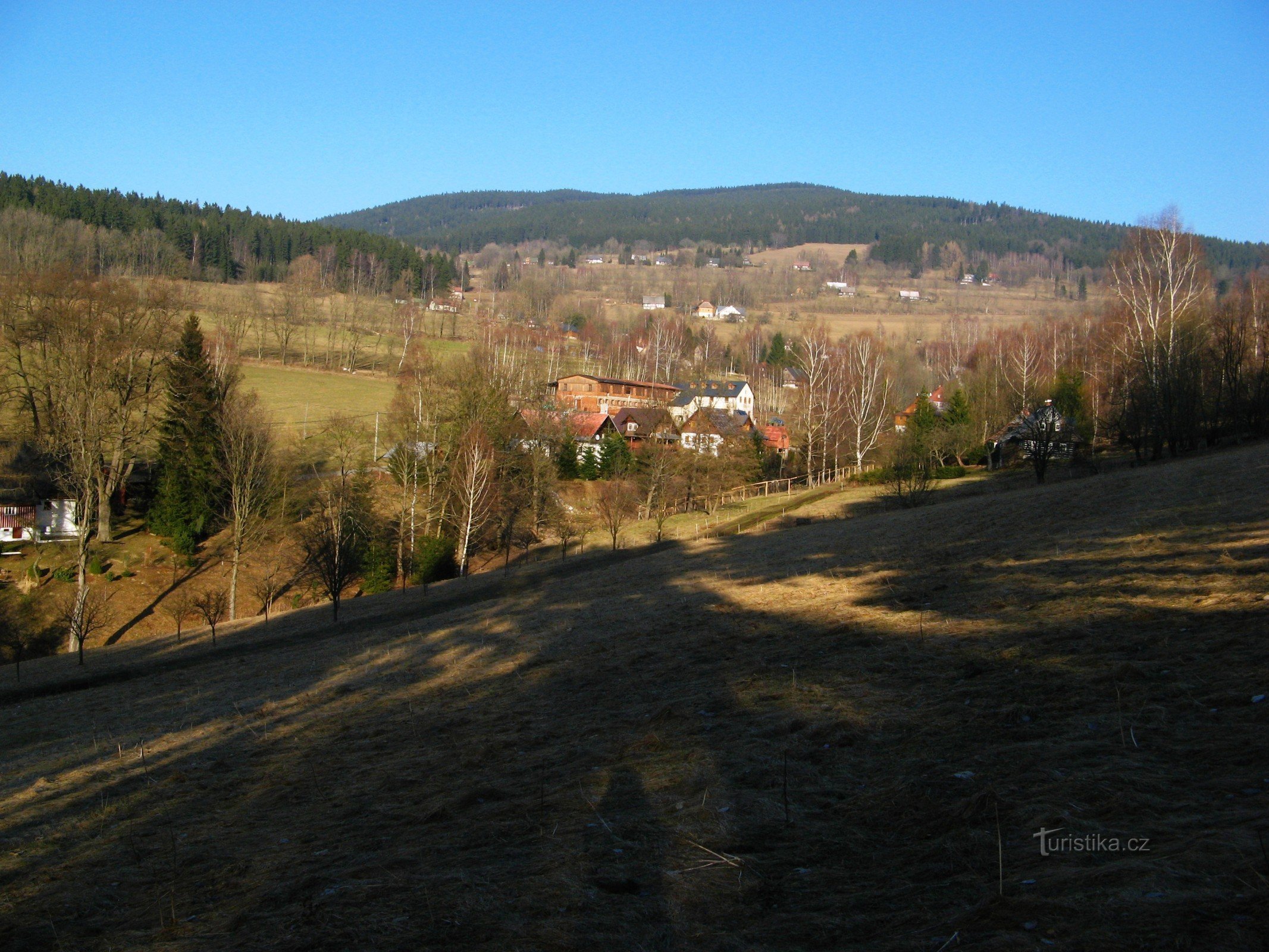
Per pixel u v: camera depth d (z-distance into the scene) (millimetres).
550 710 11766
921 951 4133
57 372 44781
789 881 5348
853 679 10312
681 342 141000
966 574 16375
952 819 5816
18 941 6164
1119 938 3902
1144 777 5926
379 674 17438
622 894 5406
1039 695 8289
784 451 78562
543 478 55000
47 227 93000
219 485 46625
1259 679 7402
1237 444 41281
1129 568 13500
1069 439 48000
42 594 41031
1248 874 4234
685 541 41312
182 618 39500
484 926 5098
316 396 85188
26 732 18500
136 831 9117
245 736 13469
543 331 133375
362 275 150500
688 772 7770
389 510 53438
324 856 7199
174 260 114812
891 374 83562
